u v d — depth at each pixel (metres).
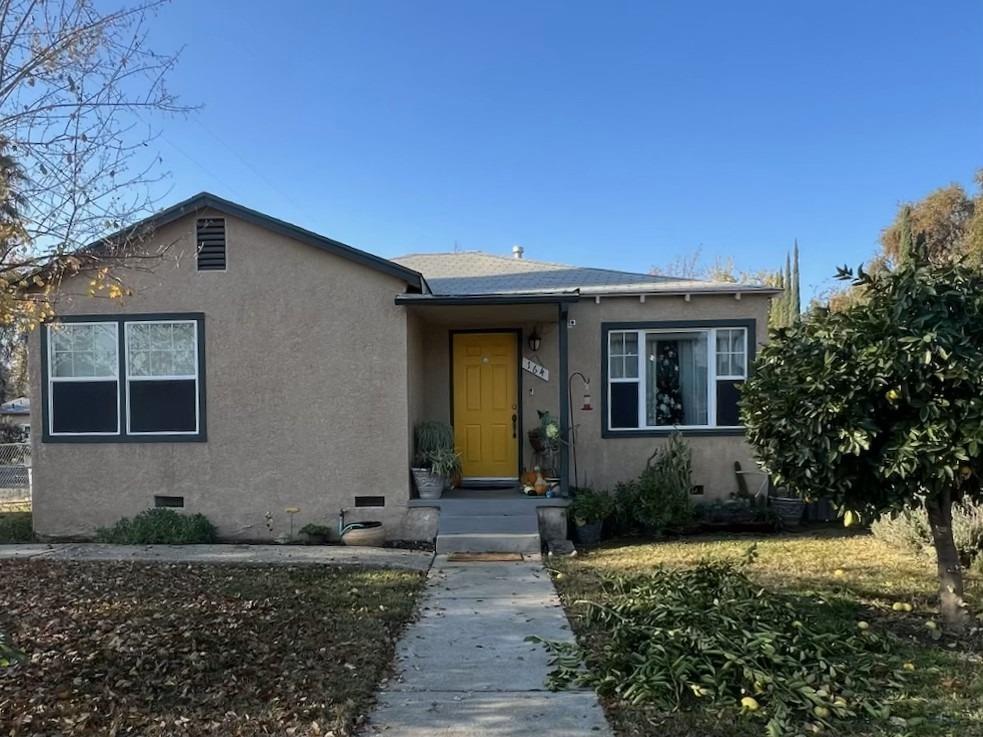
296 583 7.10
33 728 3.89
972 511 7.44
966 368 4.68
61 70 6.34
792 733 3.73
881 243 29.56
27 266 6.67
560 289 11.23
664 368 10.98
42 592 6.76
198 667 4.75
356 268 9.75
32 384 9.88
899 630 5.38
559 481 10.21
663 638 4.71
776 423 5.34
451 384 11.67
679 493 9.80
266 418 9.78
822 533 9.77
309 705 4.16
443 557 8.49
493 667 4.82
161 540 9.38
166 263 9.74
